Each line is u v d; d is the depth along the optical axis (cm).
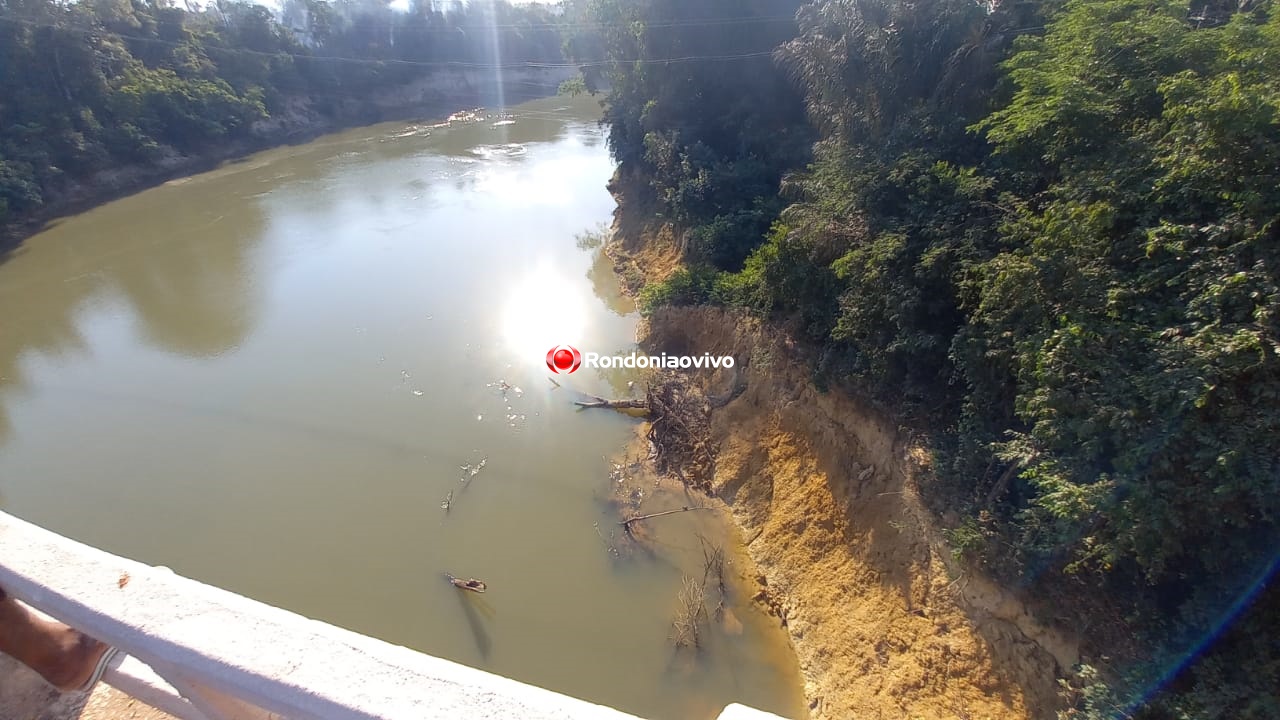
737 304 2128
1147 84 1137
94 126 4466
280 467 2084
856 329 1495
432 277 3238
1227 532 869
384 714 220
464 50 7531
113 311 3030
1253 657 858
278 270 3356
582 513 1852
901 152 1653
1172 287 962
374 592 1647
